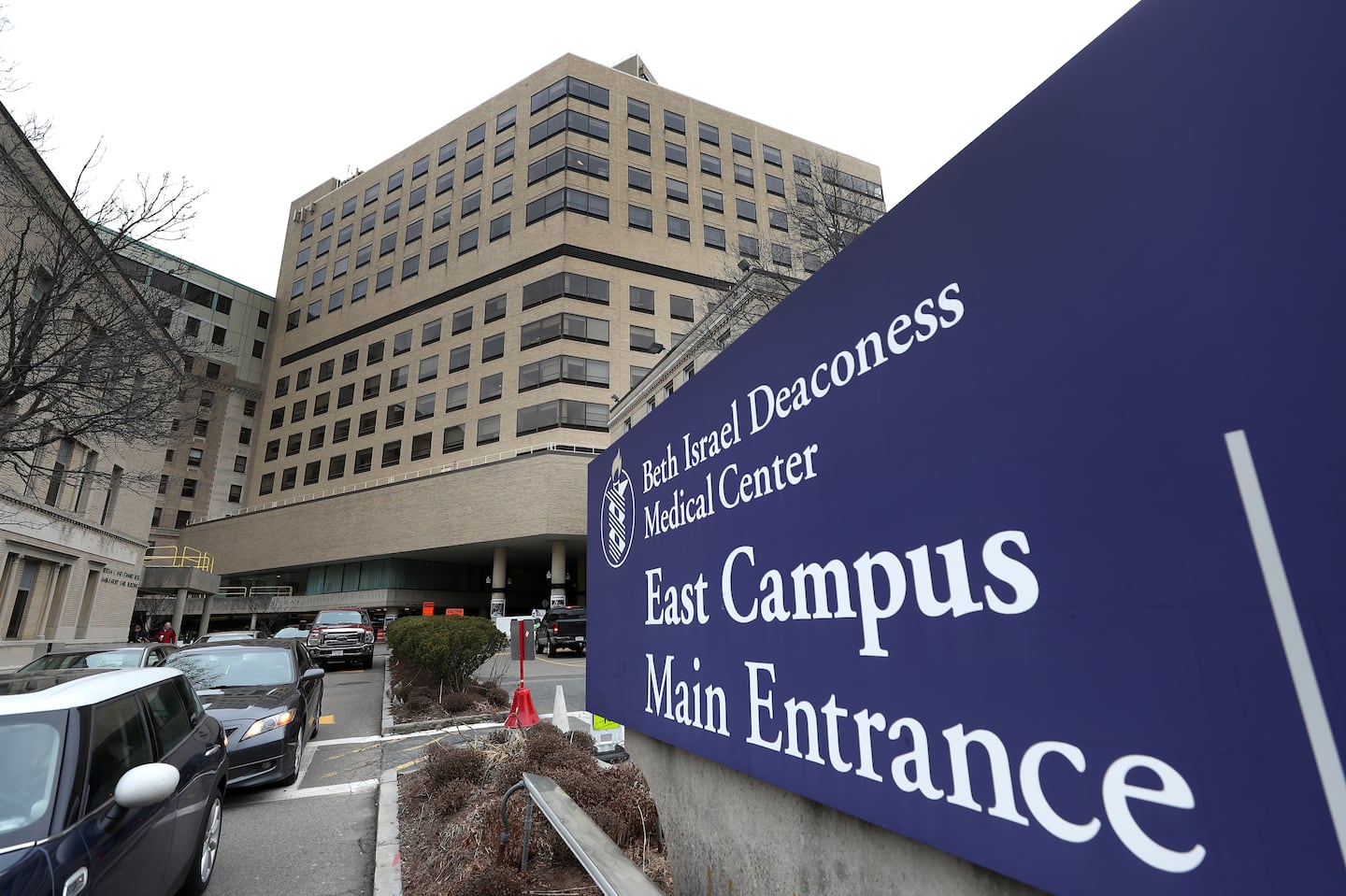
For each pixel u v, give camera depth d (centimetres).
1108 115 120
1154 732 104
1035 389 129
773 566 218
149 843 338
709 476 270
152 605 3294
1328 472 85
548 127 4475
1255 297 95
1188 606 100
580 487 3631
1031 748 124
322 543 4425
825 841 198
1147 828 104
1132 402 111
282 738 640
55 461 1706
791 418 214
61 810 292
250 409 5966
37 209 1141
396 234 5088
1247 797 91
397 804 559
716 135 4759
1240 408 96
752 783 242
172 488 5509
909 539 158
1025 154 137
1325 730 83
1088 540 116
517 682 1455
